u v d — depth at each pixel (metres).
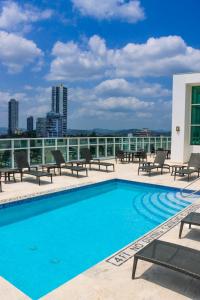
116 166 13.68
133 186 10.20
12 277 4.23
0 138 10.29
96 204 8.17
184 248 3.67
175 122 14.49
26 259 4.80
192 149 14.95
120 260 4.11
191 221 4.83
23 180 9.93
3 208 7.07
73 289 3.38
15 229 6.19
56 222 6.66
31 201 7.70
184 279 3.61
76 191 8.98
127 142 16.89
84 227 6.34
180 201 8.30
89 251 5.14
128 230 6.21
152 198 8.77
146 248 3.68
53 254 5.00
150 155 18.39
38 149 11.69
